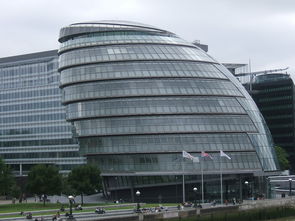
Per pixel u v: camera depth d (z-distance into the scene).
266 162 136.38
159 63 135.62
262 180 138.50
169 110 131.50
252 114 140.12
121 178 136.00
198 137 130.75
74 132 140.75
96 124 135.25
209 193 132.50
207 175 131.75
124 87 133.62
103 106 134.62
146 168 131.12
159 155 130.75
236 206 83.69
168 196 133.00
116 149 133.00
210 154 130.25
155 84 133.38
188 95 133.12
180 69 136.00
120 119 133.38
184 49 141.00
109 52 137.50
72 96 138.88
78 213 95.31
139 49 137.50
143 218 66.50
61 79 144.00
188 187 132.62
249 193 135.62
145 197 134.62
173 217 71.12
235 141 133.00
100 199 142.00
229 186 134.88
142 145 131.12
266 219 90.12
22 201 140.25
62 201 142.62
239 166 131.38
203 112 132.38
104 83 135.25
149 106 132.00
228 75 144.25
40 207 111.81
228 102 136.62
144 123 131.62
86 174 122.38
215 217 78.50
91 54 138.62
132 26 141.12
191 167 129.50
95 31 141.00
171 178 131.00
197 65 138.50
